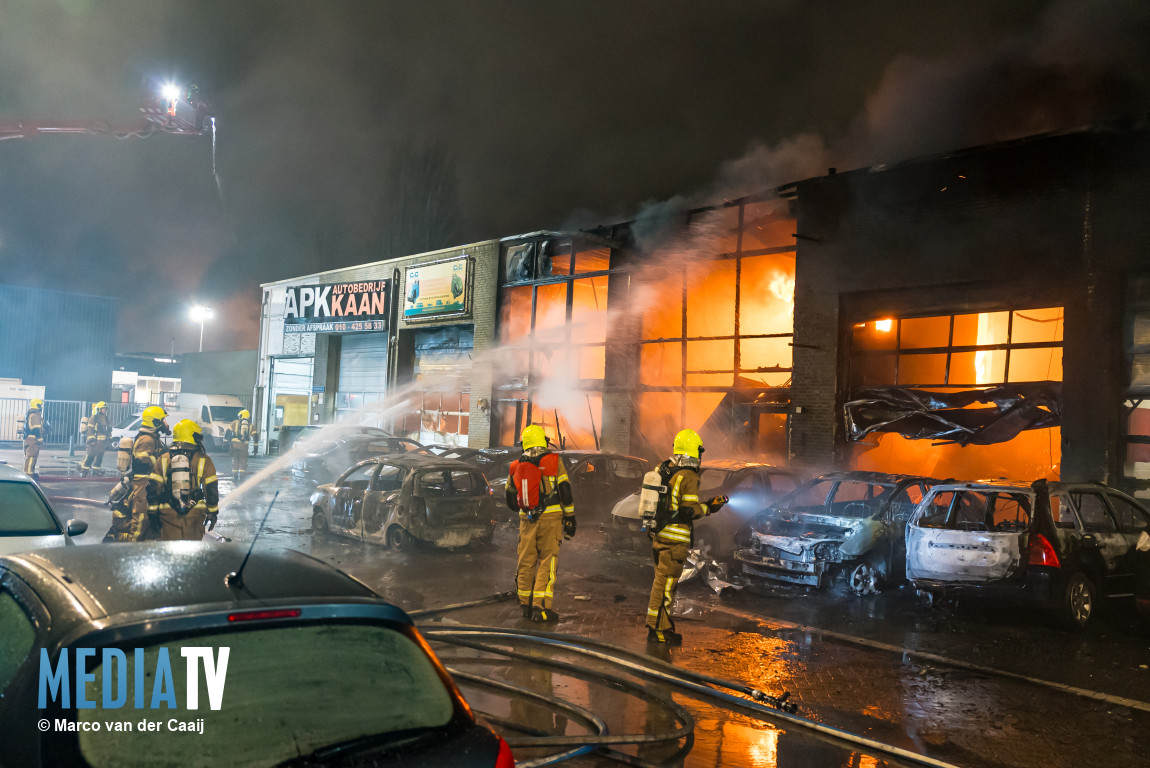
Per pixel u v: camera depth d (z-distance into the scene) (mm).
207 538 10984
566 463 13484
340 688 2324
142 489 7805
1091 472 11180
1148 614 8570
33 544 5883
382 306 25641
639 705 5203
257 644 2283
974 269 12633
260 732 2143
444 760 2242
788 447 14797
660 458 17547
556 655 6258
